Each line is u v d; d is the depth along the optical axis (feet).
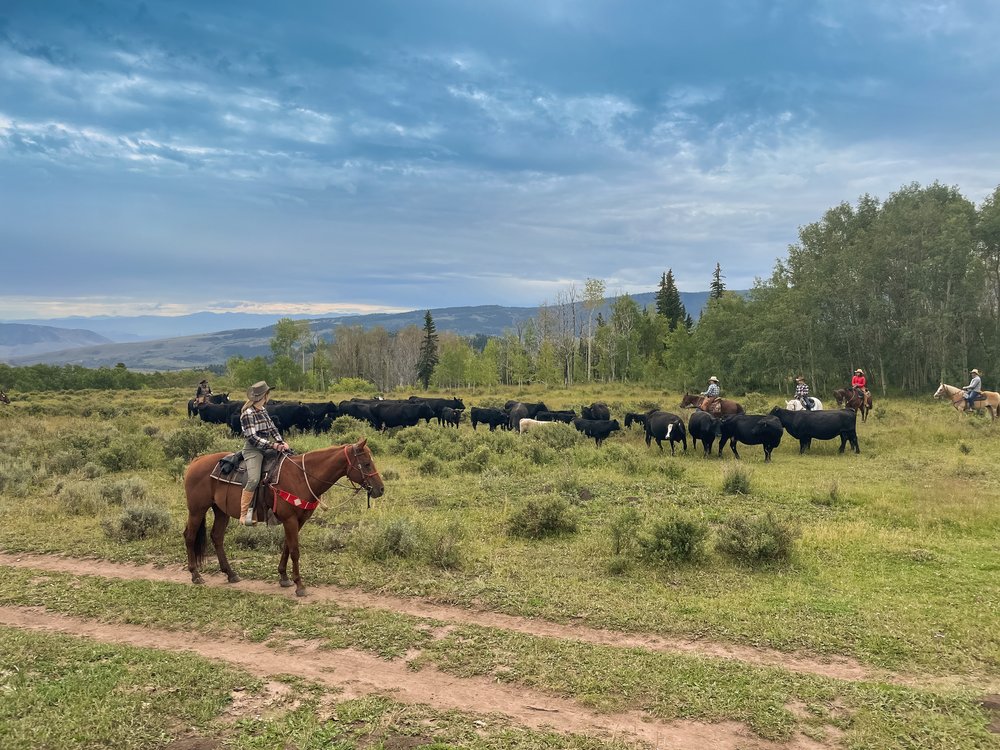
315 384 243.40
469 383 232.12
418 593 25.25
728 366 151.74
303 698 17.13
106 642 20.81
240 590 25.66
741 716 16.07
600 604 23.76
